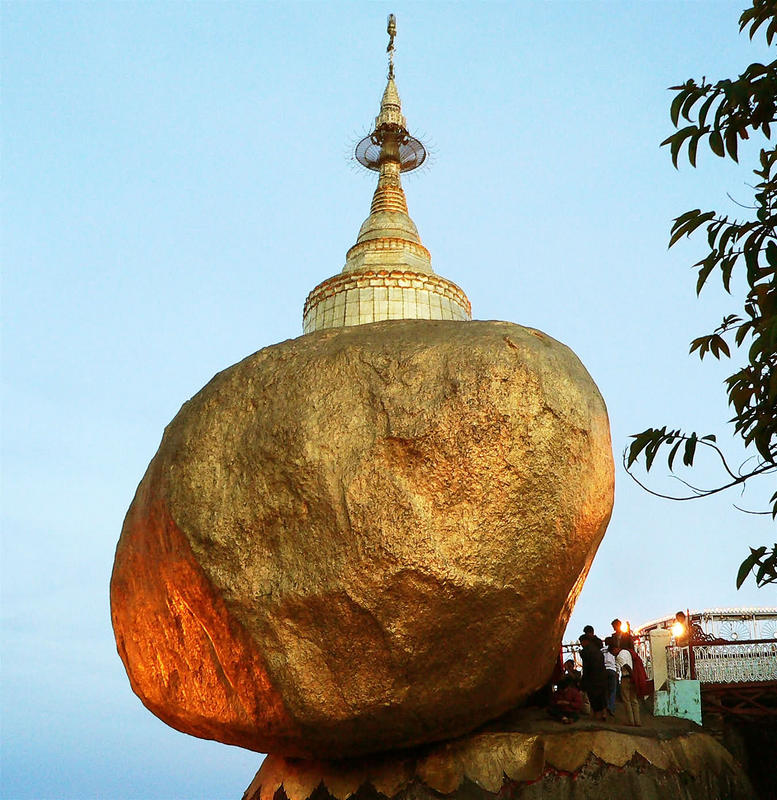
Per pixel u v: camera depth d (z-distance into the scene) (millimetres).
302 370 11422
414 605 10297
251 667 10938
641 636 16406
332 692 10594
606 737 11727
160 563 11680
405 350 11242
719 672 15227
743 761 14219
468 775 11438
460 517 10484
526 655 11266
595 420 11648
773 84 6824
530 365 11180
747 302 7355
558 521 10906
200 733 12344
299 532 10703
